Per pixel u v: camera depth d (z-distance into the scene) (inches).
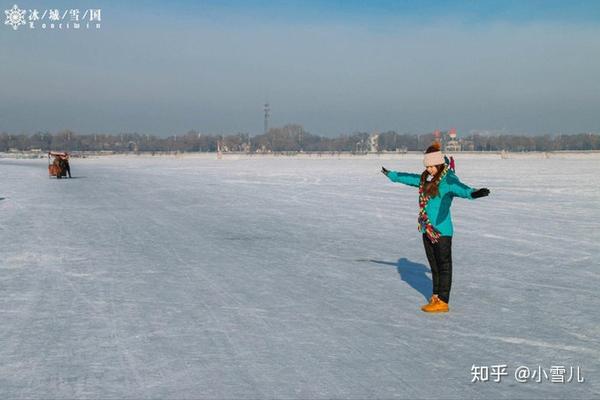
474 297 324.8
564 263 427.5
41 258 449.7
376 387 196.7
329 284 358.9
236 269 406.6
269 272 396.5
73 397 189.0
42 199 1027.3
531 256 457.1
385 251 484.1
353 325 270.1
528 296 327.0
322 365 217.5
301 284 358.9
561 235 571.2
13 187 1364.4
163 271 399.2
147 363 219.8
